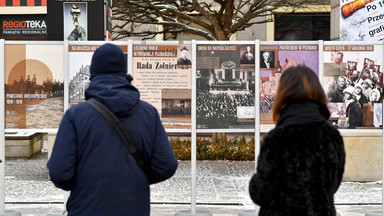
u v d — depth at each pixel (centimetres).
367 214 711
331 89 719
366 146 1043
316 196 294
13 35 1992
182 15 1572
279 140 293
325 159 296
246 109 715
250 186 301
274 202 294
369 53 718
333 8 1188
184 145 1391
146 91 711
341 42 714
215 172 1169
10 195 897
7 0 1967
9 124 705
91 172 310
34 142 1477
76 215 312
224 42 711
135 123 325
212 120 714
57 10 971
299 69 310
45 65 706
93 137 313
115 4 1598
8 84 705
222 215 737
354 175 1044
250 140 1509
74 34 974
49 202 836
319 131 298
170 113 712
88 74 701
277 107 310
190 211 717
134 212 314
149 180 340
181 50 710
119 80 330
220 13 1561
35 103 705
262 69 716
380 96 718
